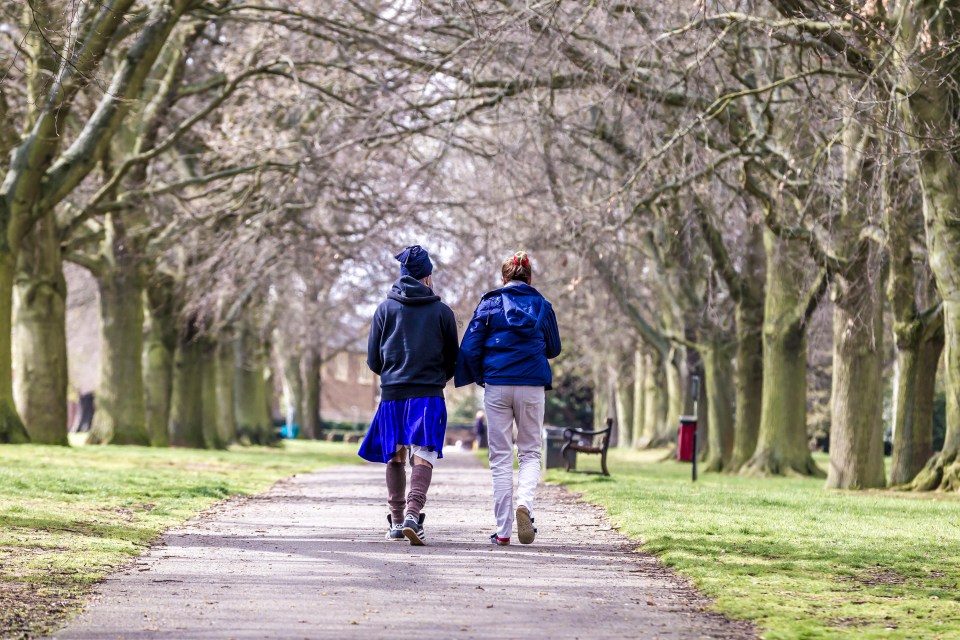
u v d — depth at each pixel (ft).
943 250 71.41
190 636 22.94
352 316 206.59
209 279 128.26
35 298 107.76
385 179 111.04
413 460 38.11
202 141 129.39
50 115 91.71
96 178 127.95
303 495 60.90
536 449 37.99
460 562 33.55
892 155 67.72
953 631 24.35
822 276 98.53
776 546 38.32
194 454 110.93
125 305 128.26
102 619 24.47
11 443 96.94
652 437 206.18
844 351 85.46
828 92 75.31
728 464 123.65
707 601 27.91
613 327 178.91
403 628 23.98
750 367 119.65
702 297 147.13
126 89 91.91
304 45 106.42
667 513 49.47
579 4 80.33
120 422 127.34
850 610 26.76
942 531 45.39
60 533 37.22
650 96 76.79
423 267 38.42
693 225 93.66
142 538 37.99
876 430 85.40
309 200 112.27
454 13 81.30
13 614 24.47
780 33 70.28
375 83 94.79
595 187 98.32
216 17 95.91
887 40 63.52
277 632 23.40
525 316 37.22
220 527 42.70
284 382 298.56
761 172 88.43
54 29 71.46
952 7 67.36
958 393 73.56
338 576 30.60
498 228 103.09
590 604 27.27
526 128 90.89
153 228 127.65
